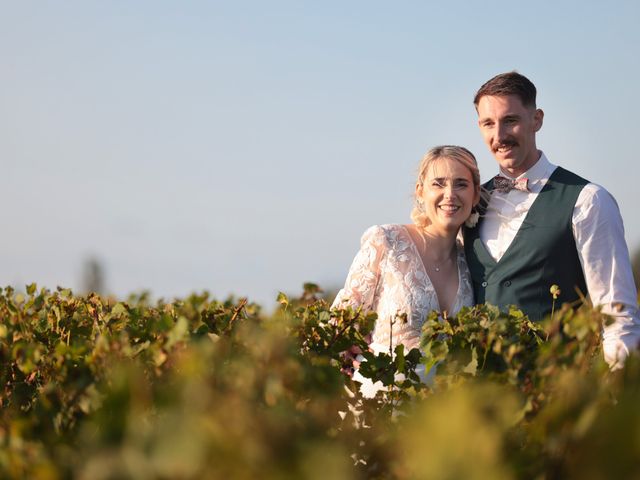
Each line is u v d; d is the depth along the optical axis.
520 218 4.12
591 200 3.93
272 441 1.31
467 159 4.23
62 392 2.04
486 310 2.88
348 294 4.33
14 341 2.79
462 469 1.26
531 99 4.18
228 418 1.32
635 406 1.39
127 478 1.28
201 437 1.26
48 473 1.43
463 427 1.30
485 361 2.51
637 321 3.76
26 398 2.58
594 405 1.55
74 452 1.65
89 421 1.90
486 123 4.24
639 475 1.36
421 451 1.32
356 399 2.58
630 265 3.93
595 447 1.43
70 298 3.43
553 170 4.18
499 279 4.12
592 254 3.89
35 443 1.82
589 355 2.15
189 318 2.71
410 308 4.14
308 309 3.24
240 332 2.29
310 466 1.26
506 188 4.21
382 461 1.99
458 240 4.55
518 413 1.82
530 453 1.60
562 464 1.53
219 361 1.77
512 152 4.16
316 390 2.06
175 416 1.33
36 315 3.25
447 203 4.18
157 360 2.05
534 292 4.01
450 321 2.73
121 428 1.39
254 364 1.72
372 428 2.18
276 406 1.56
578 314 2.19
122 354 2.12
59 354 2.24
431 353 2.67
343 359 3.14
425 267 4.25
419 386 2.72
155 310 3.43
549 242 3.97
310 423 1.59
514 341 2.51
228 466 1.28
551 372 1.99
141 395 1.71
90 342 2.85
